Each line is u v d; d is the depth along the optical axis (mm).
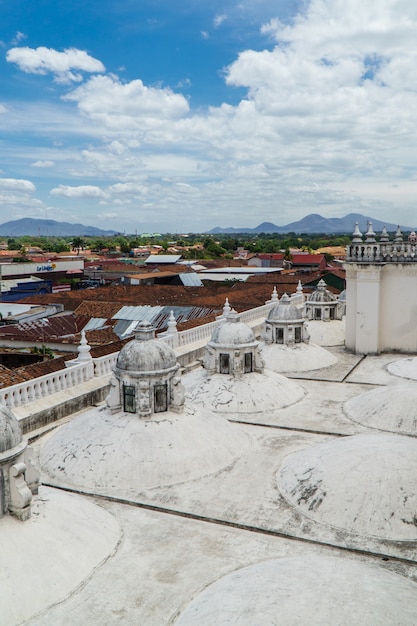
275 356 30859
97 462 17000
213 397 23656
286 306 31859
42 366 26625
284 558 12055
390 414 21094
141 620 10867
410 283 34969
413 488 14438
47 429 20734
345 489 14750
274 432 21062
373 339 35094
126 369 18391
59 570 11680
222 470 17562
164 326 51719
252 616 9414
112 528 14148
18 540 11750
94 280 112375
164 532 14242
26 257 152375
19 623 10406
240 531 14281
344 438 17797
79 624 10672
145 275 99750
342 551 13328
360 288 35000
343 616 9188
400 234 35625
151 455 17047
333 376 29469
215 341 24922
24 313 61188
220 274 115500
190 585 12000
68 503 14016
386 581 10867
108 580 12070
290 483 16203
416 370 28812
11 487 12195
